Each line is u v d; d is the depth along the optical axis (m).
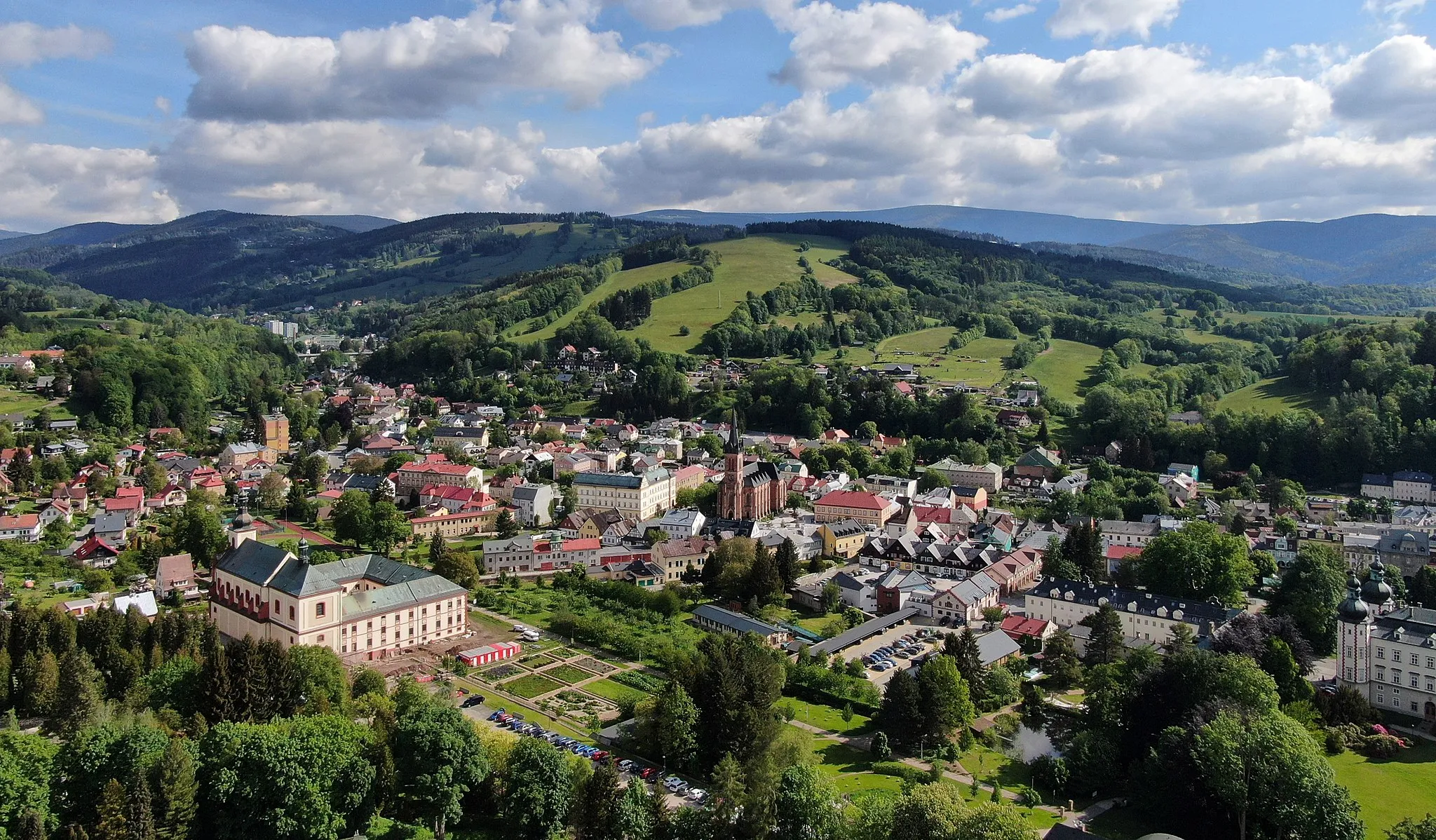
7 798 133.12
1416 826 140.75
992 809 135.50
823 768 184.12
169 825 135.25
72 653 190.38
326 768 144.38
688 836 145.38
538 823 150.25
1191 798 161.12
